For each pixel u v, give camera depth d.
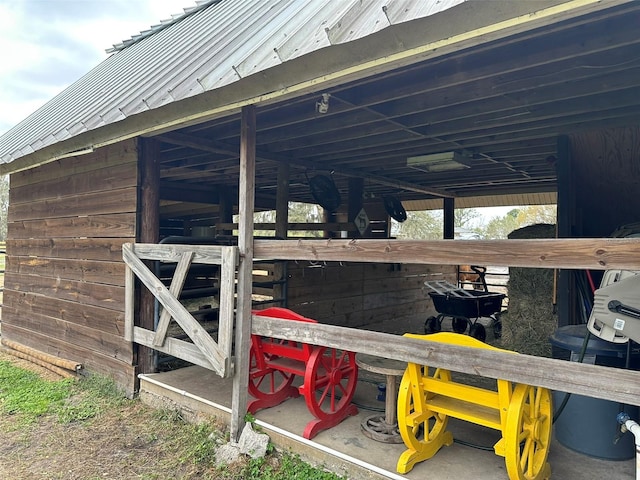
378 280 6.67
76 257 4.46
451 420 2.98
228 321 2.81
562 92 2.83
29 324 5.26
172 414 3.42
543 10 1.38
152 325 3.76
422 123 3.43
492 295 5.62
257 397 3.09
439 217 27.19
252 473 2.58
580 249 1.66
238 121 3.58
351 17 1.79
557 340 2.50
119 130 3.14
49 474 2.72
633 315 1.89
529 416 2.10
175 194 6.78
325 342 2.53
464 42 1.67
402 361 2.45
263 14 3.45
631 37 2.01
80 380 4.30
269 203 8.30
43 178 5.04
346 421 2.93
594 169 3.90
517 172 5.74
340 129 3.63
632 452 2.39
